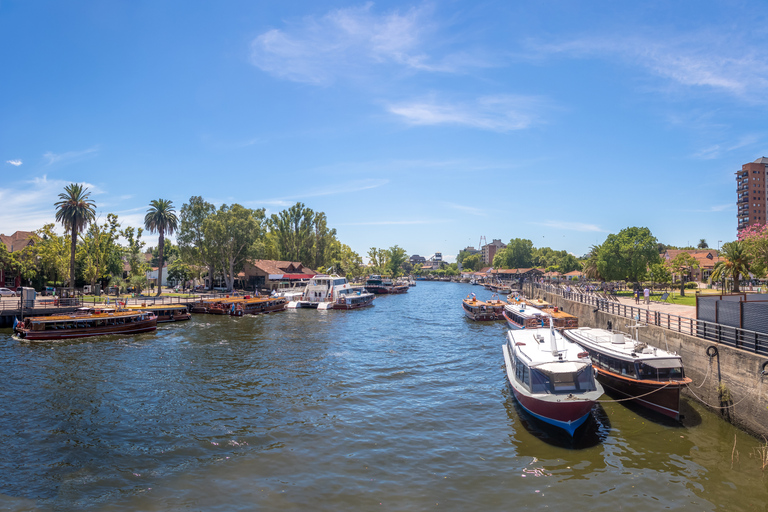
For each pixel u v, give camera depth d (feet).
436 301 294.87
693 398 69.92
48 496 43.24
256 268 301.02
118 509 41.24
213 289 280.10
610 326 110.63
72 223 198.80
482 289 462.60
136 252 272.72
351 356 104.88
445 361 100.01
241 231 268.41
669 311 117.08
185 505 41.93
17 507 41.22
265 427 60.70
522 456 52.13
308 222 382.83
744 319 62.44
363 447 54.49
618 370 68.90
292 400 71.97
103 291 230.48
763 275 157.99
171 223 237.66
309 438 57.11
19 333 124.26
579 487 45.19
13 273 228.02
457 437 57.57
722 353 62.54
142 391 76.13
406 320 177.06
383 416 64.95
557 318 126.52
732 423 59.93
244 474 47.75
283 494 43.83
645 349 69.31
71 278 198.49
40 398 71.56
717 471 48.19
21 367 91.50
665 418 62.80
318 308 219.82
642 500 42.78
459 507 41.60
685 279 271.08
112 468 48.98
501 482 46.21
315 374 87.97
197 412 66.18
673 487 45.09
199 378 84.53
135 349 111.96
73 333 125.90
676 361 65.16
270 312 202.69
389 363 97.81
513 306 155.12
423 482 46.16
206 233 262.26
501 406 69.36
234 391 76.54
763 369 54.13
